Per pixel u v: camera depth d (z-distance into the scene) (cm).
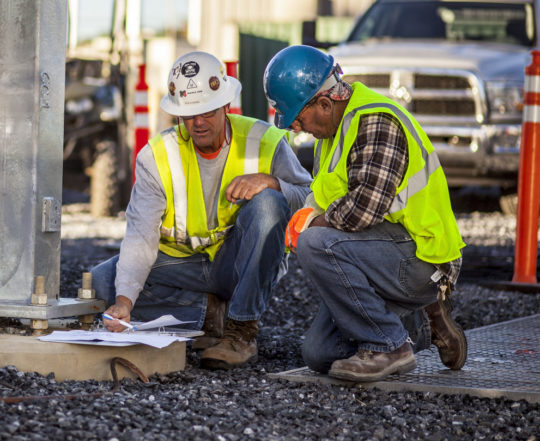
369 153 519
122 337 534
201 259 624
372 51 1512
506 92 1452
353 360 536
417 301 554
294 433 459
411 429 473
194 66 571
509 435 469
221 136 595
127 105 1825
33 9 555
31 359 519
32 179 560
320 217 541
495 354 635
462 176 1478
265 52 2286
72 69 1822
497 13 1591
